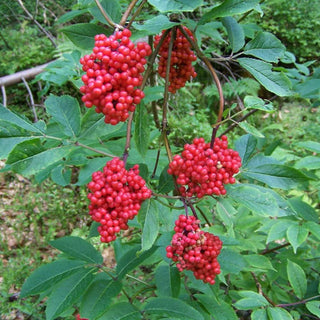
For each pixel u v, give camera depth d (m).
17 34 1.12
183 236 0.25
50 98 0.27
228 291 0.41
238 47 0.26
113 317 0.26
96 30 0.27
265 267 0.36
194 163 0.24
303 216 0.34
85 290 0.26
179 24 0.25
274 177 0.27
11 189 0.96
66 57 0.44
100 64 0.22
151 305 0.27
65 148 0.24
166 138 0.28
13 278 0.72
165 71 0.30
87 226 0.89
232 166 0.24
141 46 0.22
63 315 0.40
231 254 0.31
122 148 0.36
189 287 0.34
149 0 0.19
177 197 0.26
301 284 0.35
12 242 0.85
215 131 0.25
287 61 0.42
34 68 1.05
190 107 1.09
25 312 0.64
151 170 0.36
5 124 0.23
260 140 0.44
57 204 0.90
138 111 0.26
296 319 0.34
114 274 0.29
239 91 1.03
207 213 0.40
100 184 0.23
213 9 0.22
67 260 0.27
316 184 0.37
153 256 0.37
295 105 1.25
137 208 0.24
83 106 1.00
